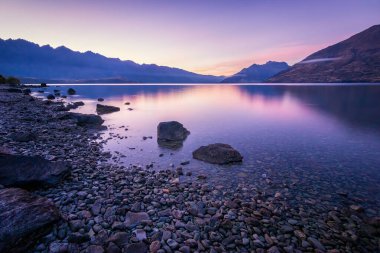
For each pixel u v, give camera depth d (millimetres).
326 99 78125
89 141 21469
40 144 18203
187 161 16453
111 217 8438
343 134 26250
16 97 55469
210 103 66125
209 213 9359
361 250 7633
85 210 8820
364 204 10898
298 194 11805
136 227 7977
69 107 46750
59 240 6902
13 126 23688
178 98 86500
